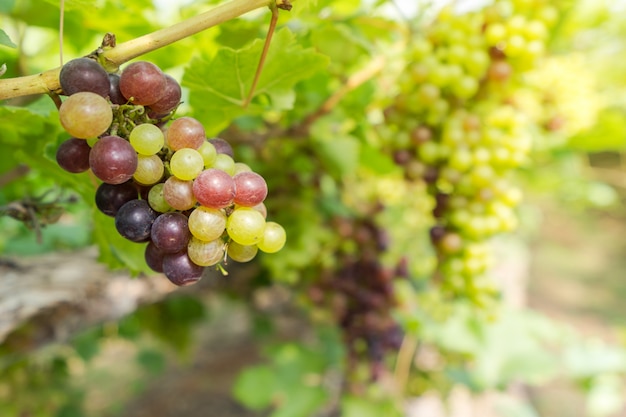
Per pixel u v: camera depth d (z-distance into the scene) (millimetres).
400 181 866
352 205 794
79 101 271
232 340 1938
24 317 520
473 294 646
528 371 909
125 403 1672
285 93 435
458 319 870
